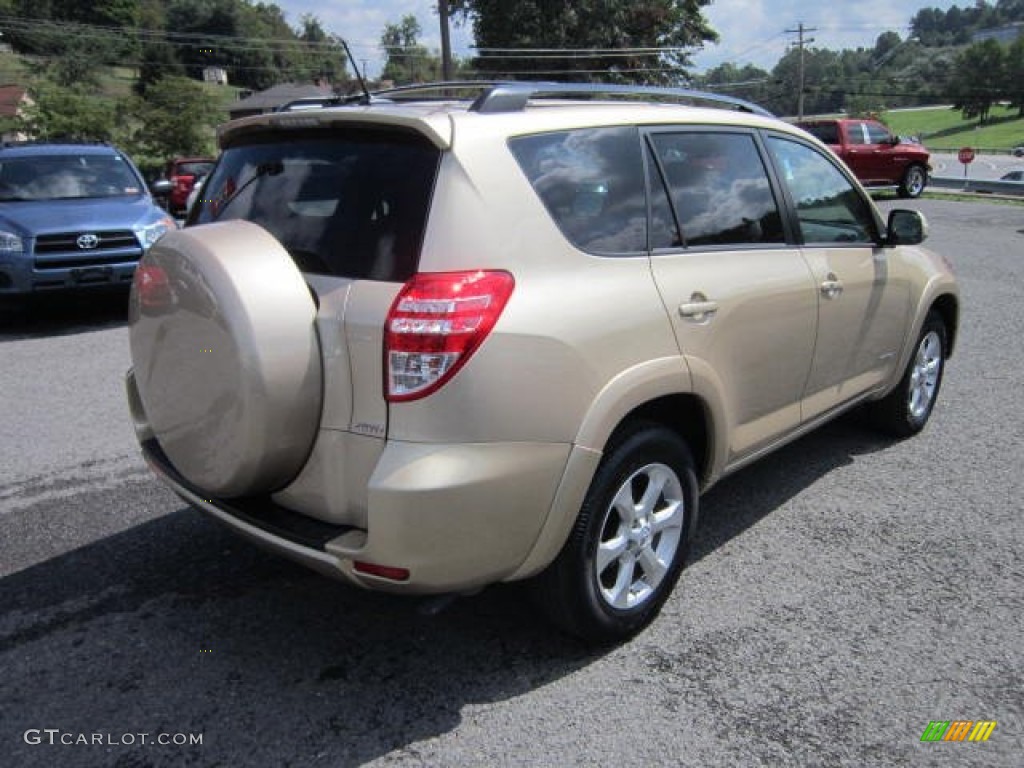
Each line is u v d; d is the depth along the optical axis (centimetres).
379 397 245
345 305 252
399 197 258
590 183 289
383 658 302
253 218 293
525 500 256
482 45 4119
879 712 271
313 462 262
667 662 298
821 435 524
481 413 243
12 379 677
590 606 288
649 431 297
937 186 2688
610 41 4019
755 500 430
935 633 313
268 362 246
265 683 289
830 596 339
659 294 296
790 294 360
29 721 271
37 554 382
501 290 249
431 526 241
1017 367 666
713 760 251
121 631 321
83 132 4300
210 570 367
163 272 271
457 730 265
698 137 341
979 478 454
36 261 827
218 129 323
